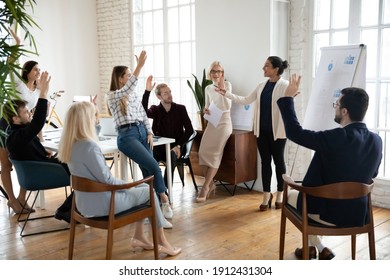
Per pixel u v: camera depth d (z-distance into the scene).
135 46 7.27
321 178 2.49
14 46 2.94
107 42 7.71
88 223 2.78
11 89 2.88
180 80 6.54
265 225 3.90
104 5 7.64
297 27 4.77
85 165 2.67
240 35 4.98
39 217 4.22
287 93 2.57
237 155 4.79
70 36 7.50
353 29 4.37
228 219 4.08
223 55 5.22
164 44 6.69
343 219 2.45
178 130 4.76
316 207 2.50
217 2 5.20
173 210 4.37
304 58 4.77
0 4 3.40
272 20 4.66
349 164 2.38
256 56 4.84
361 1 4.29
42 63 7.18
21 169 3.68
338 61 3.65
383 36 4.19
